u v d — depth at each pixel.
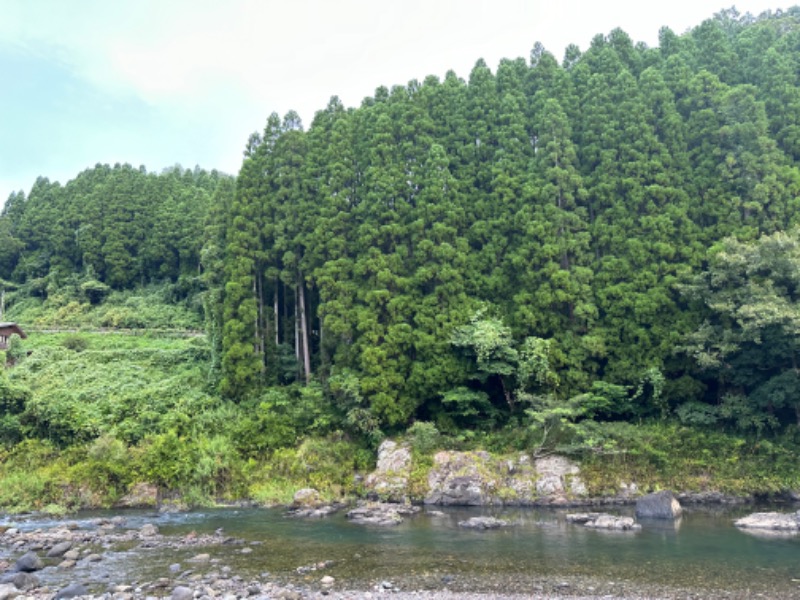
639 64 43.44
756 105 35.94
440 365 32.22
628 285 33.19
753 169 34.75
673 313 32.62
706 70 40.41
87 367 43.91
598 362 33.41
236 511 25.91
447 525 22.22
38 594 14.09
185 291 66.25
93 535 20.55
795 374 27.41
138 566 16.61
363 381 32.06
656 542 18.80
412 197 38.56
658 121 38.41
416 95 42.00
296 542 19.44
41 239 73.75
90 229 69.00
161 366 45.28
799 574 15.05
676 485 27.14
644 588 14.06
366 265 35.44
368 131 41.00
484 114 41.62
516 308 34.34
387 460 29.72
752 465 27.48
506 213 36.81
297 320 39.50
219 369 38.47
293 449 31.16
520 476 27.61
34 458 29.70
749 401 29.19
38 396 33.16
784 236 28.19
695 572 15.30
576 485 26.95
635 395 31.14
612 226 35.28
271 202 40.78
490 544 18.77
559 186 36.47
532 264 34.47
